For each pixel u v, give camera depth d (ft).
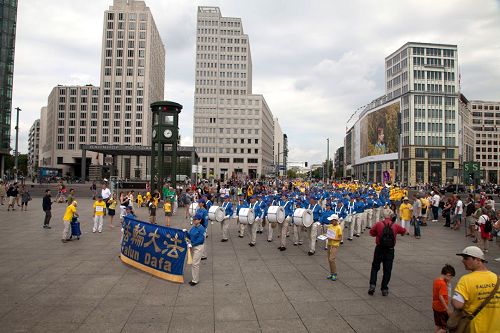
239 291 28.84
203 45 454.81
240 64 457.68
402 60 341.62
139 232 35.14
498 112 562.25
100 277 32.27
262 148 460.96
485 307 14.20
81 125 458.91
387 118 344.49
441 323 18.60
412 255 43.29
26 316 23.25
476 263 14.98
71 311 24.20
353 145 476.13
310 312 24.45
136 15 453.17
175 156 103.14
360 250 46.03
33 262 37.60
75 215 50.06
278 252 44.34
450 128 323.78
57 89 460.55
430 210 87.35
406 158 320.09
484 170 538.88
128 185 168.25
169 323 22.43
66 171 462.60
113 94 450.30
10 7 285.23
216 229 63.72
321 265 37.76
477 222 47.93
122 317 23.29
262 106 460.55
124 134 449.06
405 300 26.94
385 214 28.55
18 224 65.21
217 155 447.42
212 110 451.12
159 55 531.50
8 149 286.05
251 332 21.30
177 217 79.61
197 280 30.60
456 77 333.42
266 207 57.11
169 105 101.91
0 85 279.49
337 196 74.33
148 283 30.71
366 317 23.66
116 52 451.12
